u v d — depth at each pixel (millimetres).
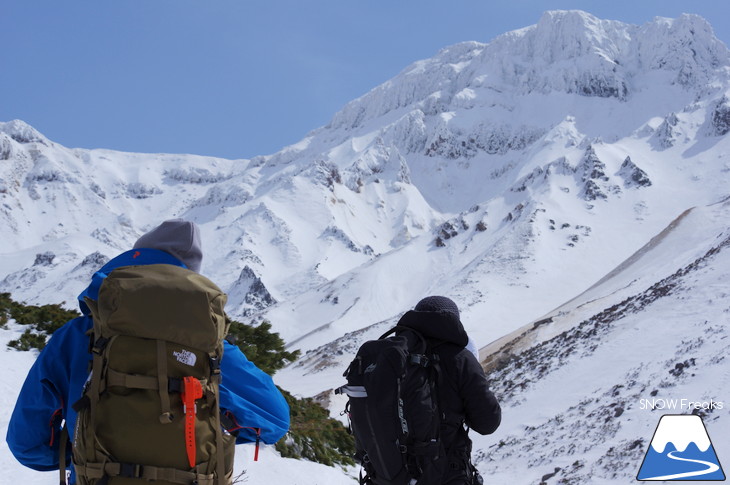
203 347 3934
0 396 11117
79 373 4133
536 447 36375
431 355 5180
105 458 3752
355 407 5125
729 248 62531
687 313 50719
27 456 4277
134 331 3836
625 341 51188
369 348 5215
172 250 4582
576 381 47281
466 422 5328
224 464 4062
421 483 4945
